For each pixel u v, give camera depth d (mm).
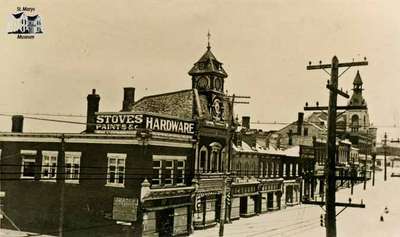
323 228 40906
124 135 31984
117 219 31609
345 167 84750
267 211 54812
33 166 35344
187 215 36281
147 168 31672
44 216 34469
